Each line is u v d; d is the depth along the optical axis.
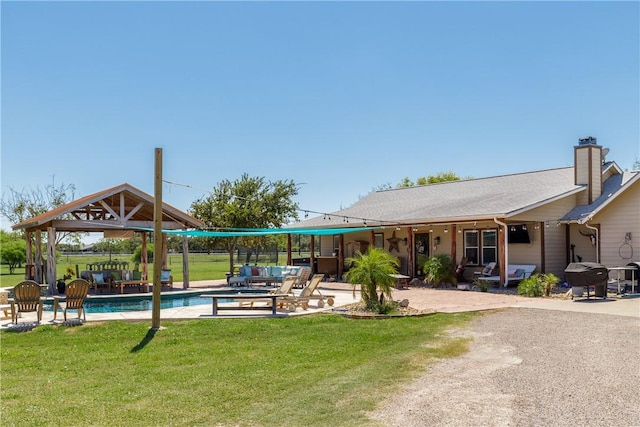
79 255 63.25
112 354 10.12
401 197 30.25
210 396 7.13
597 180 22.86
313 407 6.56
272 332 12.18
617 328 11.63
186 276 22.91
